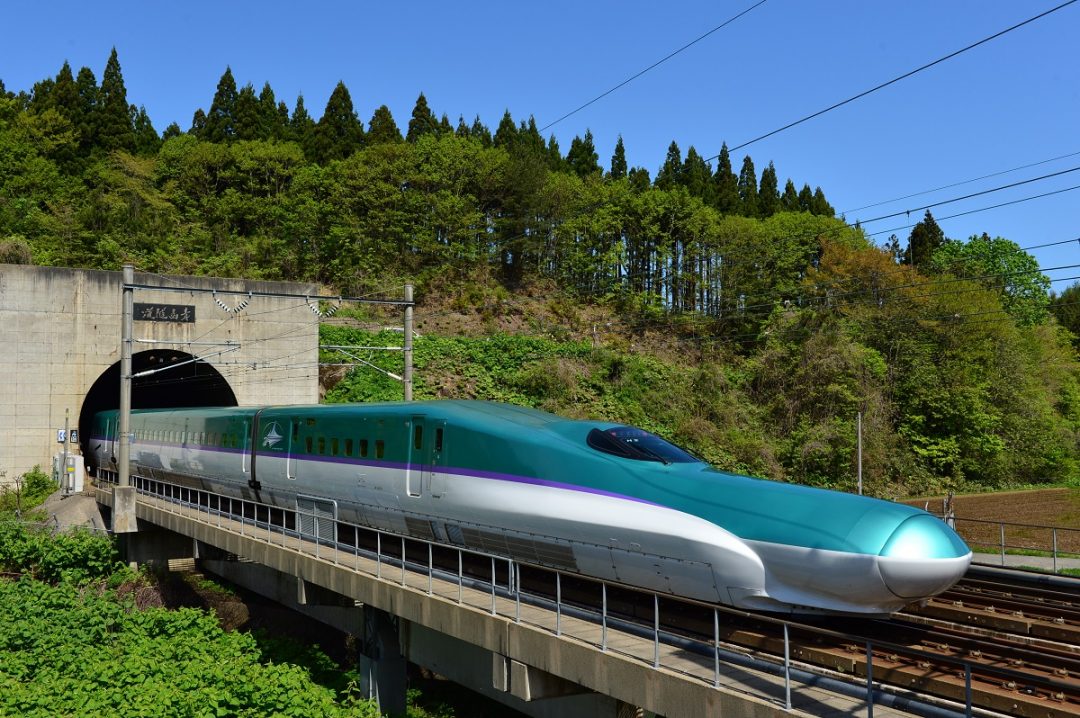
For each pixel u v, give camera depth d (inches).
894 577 341.7
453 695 717.9
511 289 2372.0
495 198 2429.9
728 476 427.2
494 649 420.2
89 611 788.6
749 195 3041.3
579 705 416.2
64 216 2069.4
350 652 836.6
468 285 2263.8
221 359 1371.8
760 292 2246.6
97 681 593.9
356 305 2123.5
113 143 2674.7
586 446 475.2
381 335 1807.3
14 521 1087.0
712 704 311.9
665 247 2409.0
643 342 2187.5
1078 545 940.6
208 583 1049.5
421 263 2289.6
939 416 1610.5
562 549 467.2
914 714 293.0
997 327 1710.1
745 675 331.0
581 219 2401.6
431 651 513.3
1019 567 708.0
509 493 501.0
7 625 741.9
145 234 2112.5
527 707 448.8
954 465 1584.6
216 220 2370.8
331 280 2257.6
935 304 1721.2
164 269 2037.4
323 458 719.1
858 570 345.1
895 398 1660.9
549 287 2420.0
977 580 546.3
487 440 529.7
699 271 2386.8
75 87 2753.4
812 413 1648.6
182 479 1044.5
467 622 440.5
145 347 1310.3
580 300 2378.2
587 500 452.1
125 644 723.4
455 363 1781.5
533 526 481.4
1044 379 2010.3
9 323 1225.4
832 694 311.9
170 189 2418.8
